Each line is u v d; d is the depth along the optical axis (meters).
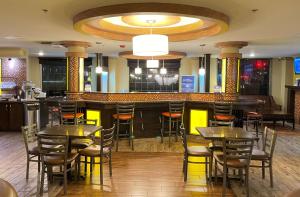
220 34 6.17
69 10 4.46
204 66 11.56
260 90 13.03
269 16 4.74
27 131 4.56
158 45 5.11
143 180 4.49
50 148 3.86
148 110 7.55
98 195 3.91
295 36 6.66
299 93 10.62
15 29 5.99
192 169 5.04
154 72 13.33
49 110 9.15
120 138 7.29
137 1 4.00
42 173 3.90
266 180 4.54
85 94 7.78
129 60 13.12
